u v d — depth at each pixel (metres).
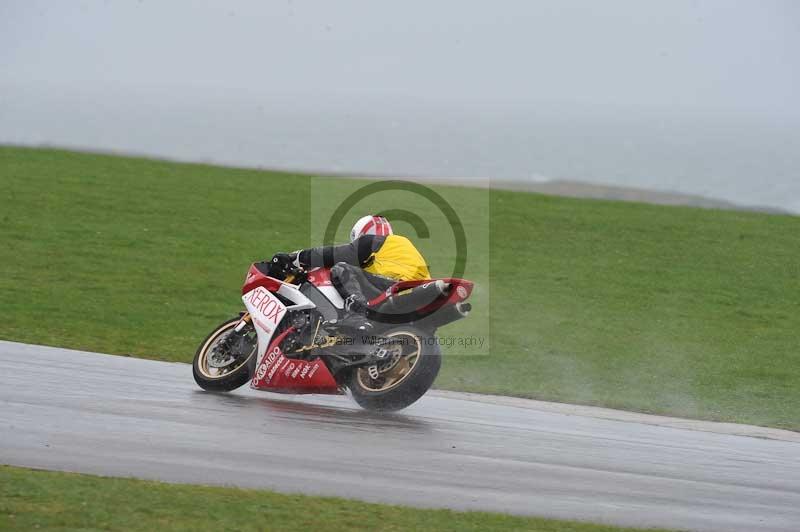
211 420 27.12
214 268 68.25
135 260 68.44
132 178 106.44
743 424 38.75
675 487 24.36
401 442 26.58
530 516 20.25
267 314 32.91
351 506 19.70
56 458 21.34
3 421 24.36
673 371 49.50
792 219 107.25
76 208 86.38
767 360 53.25
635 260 82.06
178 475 20.92
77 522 17.47
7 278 58.53
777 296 71.50
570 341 55.50
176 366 39.47
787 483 26.30
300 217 92.12
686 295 70.31
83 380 32.22
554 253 83.31
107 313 51.78
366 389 31.06
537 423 33.28
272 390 32.84
